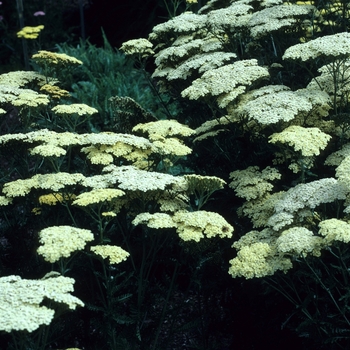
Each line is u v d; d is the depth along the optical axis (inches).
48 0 127.6
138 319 43.7
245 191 47.1
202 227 42.3
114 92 84.7
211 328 49.0
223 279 47.9
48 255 39.0
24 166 51.1
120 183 45.2
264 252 41.8
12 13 116.0
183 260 45.3
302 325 41.2
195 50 59.4
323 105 49.3
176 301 54.2
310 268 40.7
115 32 115.0
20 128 59.4
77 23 123.0
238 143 51.5
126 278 43.2
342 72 50.4
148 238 48.4
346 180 41.9
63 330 43.9
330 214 45.4
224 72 50.9
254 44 58.2
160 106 83.4
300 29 57.4
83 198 42.0
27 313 34.8
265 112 46.5
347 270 40.3
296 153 46.4
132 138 47.8
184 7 94.7
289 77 55.2
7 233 47.8
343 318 42.6
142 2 108.2
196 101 57.4
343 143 49.5
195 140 52.7
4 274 47.1
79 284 47.3
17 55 109.7
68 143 46.6
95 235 48.2
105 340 44.3
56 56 58.7
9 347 39.4
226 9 56.9
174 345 50.4
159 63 58.4
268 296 45.9
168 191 46.3
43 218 47.8
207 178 44.1
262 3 58.4
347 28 57.2
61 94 56.7
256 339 47.2
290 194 43.8
